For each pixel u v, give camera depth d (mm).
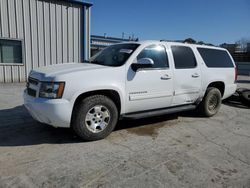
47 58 12016
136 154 3746
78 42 12930
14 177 2957
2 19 10500
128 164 3402
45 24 11688
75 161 3434
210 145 4250
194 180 3059
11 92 8555
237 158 3754
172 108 5309
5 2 10469
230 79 6520
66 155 3617
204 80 5766
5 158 3461
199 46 5910
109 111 4277
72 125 4055
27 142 4074
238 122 5816
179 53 5324
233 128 5301
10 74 11109
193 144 4266
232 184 3004
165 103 5090
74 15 12531
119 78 4316
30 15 11203
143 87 4629
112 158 3572
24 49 11281
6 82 11055
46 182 2873
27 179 2922
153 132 4824
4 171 3092
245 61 33719
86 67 4293
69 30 12500
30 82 4320
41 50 11773
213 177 3150
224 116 6367
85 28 12984
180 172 3240
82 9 12742
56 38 12133
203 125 5449
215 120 5918
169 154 3795
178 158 3660
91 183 2891
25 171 3109
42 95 3883
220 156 3803
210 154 3863
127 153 3770
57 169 3189
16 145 3938
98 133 4199
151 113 4863
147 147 4043
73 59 12891
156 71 4785
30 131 4590
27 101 4152
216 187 2924
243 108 7480
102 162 3432
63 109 3805
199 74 5629
